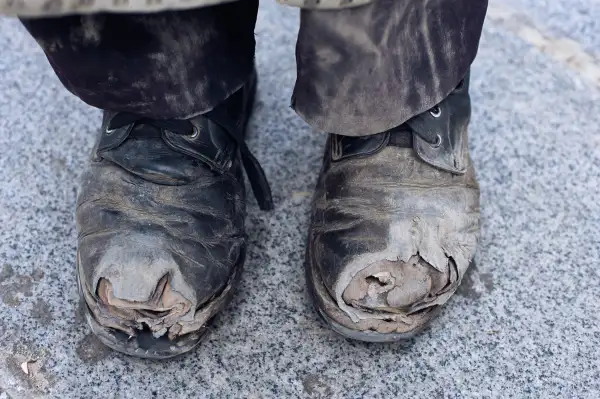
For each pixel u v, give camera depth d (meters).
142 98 0.82
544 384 0.87
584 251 0.94
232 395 0.87
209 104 0.84
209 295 0.85
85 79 0.81
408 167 0.87
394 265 0.84
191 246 0.84
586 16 1.10
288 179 0.98
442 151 0.87
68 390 0.87
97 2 0.73
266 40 1.08
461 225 0.86
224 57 0.84
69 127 1.01
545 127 1.01
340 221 0.86
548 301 0.91
